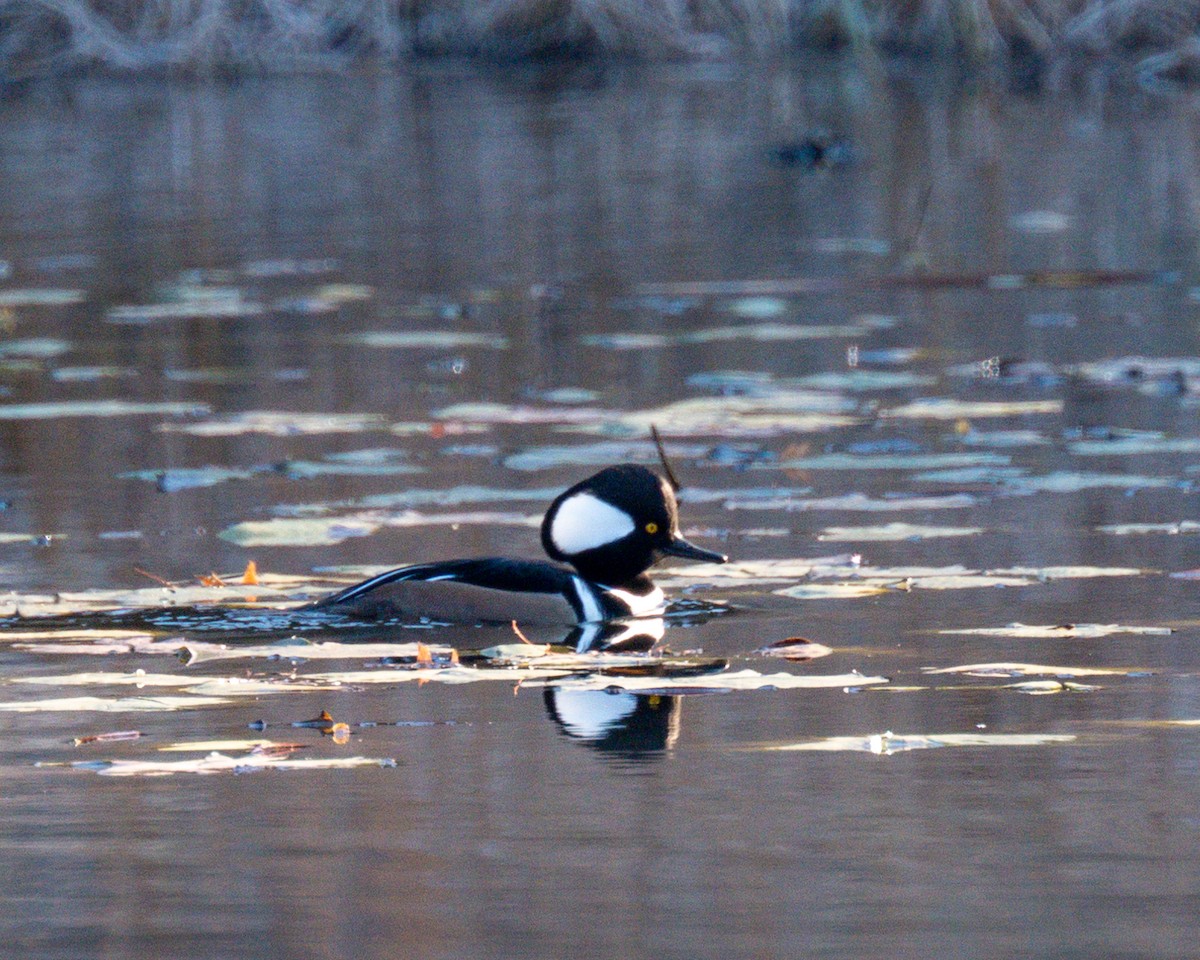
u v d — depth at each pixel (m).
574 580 11.16
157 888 7.18
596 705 9.38
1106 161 32.31
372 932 6.80
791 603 11.36
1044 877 7.23
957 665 9.97
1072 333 20.56
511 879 7.24
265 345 20.55
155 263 25.20
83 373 19.12
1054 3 42.84
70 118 38.75
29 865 7.42
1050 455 15.30
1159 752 8.58
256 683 9.77
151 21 44.09
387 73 44.31
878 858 7.41
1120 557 12.16
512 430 16.61
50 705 9.30
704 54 45.38
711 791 8.16
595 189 30.89
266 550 12.62
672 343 20.41
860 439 16.06
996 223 27.42
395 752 8.68
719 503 13.95
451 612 11.13
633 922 6.85
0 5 43.38
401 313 22.14
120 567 12.20
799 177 31.92
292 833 7.71
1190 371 18.42
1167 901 7.00
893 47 44.38
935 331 20.86
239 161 33.62
